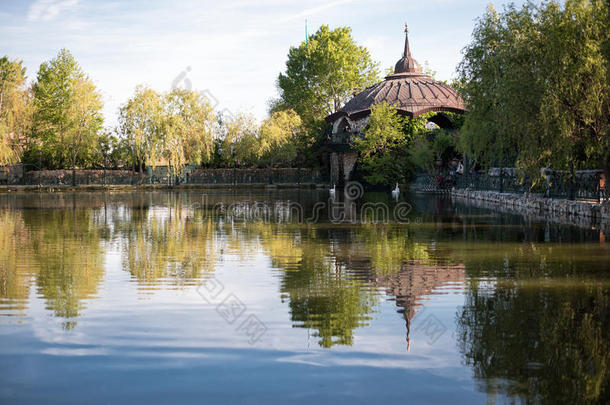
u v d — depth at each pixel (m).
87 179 54.84
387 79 63.91
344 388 5.13
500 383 5.23
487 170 34.78
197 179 58.25
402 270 10.73
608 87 17.91
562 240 14.81
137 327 6.92
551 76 19.12
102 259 12.09
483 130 29.69
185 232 17.34
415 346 6.23
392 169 52.12
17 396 4.98
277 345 6.27
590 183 22.70
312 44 66.62
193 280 9.81
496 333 6.67
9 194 45.09
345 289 9.07
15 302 8.16
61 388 5.12
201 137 49.94
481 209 26.61
